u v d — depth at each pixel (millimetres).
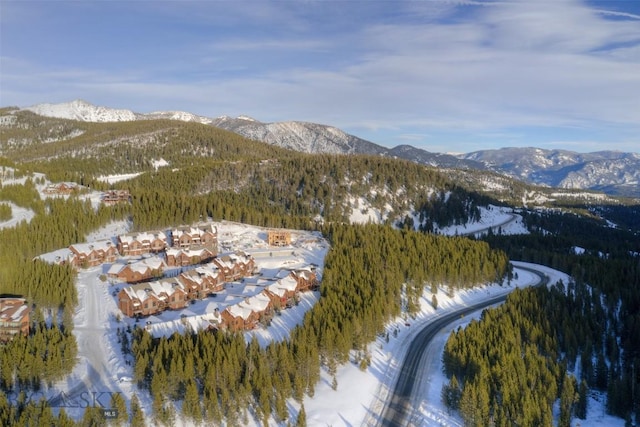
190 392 73750
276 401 78375
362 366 96000
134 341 90000
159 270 138250
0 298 104125
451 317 130000
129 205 197750
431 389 91688
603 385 94250
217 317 105688
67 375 84875
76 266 141250
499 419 76250
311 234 198250
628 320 116562
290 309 119250
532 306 121062
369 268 139500
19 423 65250
